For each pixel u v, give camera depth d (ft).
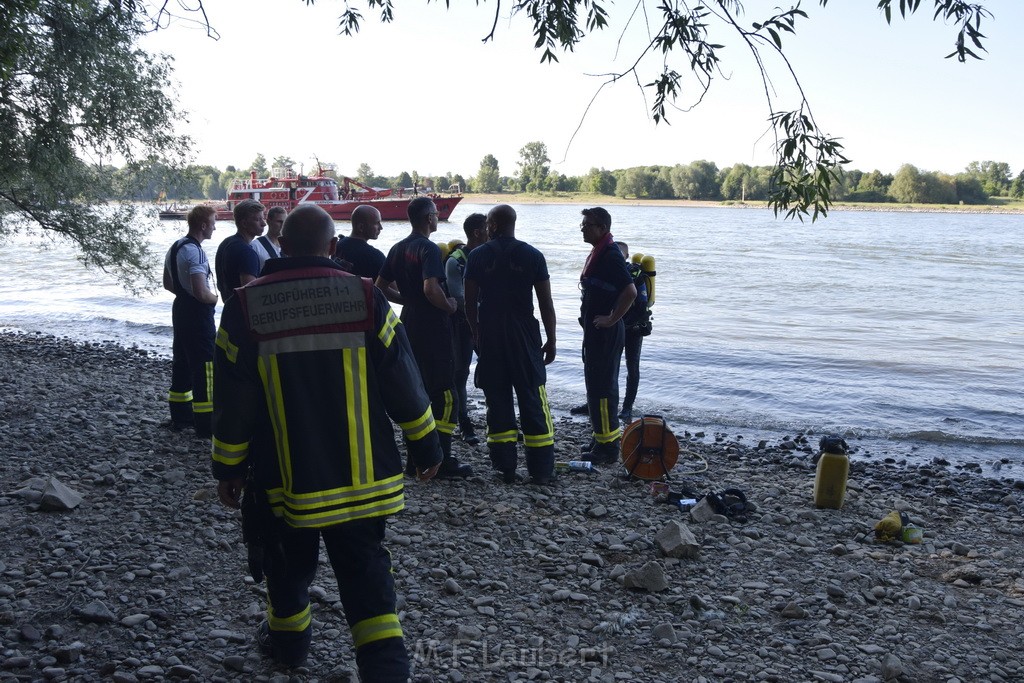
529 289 21.98
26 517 17.69
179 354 25.43
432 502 20.71
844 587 17.03
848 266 150.20
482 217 24.97
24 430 24.89
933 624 15.57
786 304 90.48
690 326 71.67
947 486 27.84
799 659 13.85
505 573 16.83
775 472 27.55
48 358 45.39
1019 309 88.17
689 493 22.57
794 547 19.24
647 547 18.53
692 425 37.37
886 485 27.99
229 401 9.90
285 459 9.86
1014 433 37.45
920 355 58.08
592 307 24.38
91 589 14.60
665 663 13.58
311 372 9.87
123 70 40.14
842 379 49.19
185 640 13.17
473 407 36.65
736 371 50.88
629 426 23.86
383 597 10.25
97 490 19.86
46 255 144.15
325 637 13.55
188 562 16.05
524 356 22.02
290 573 11.16
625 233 284.00
